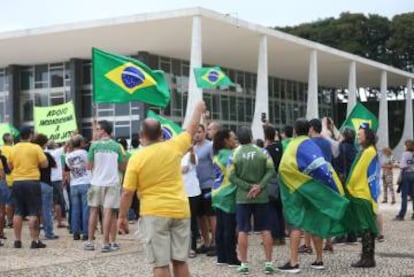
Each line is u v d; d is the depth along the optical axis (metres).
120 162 10.70
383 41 62.28
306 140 8.45
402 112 62.94
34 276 8.46
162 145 5.98
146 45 33.47
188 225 6.05
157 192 5.88
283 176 8.49
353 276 8.16
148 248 5.86
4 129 17.58
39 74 39.06
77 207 12.20
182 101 37.84
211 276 8.27
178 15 27.44
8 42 32.06
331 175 8.31
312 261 9.34
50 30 29.97
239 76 43.59
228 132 9.23
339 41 61.56
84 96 37.62
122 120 36.12
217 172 9.13
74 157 12.10
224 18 28.66
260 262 9.33
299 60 40.41
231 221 9.01
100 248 11.02
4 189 12.58
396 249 10.53
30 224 11.10
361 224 8.77
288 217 8.47
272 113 47.53
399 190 15.52
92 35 30.83
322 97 57.06
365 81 53.12
